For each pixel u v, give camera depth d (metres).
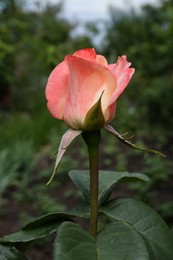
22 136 8.85
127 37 13.78
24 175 6.48
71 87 0.97
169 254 1.00
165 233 1.03
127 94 10.62
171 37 10.01
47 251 4.18
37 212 5.46
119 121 9.50
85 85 0.96
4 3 7.88
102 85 0.96
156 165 5.84
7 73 6.03
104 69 0.95
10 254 1.01
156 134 9.09
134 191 5.68
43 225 1.06
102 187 1.17
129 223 1.05
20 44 7.84
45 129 9.21
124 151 7.89
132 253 0.90
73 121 0.98
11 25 7.48
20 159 6.66
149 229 1.03
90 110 0.96
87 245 0.91
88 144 1.00
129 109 10.09
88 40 11.91
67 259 0.87
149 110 9.70
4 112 10.94
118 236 0.93
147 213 1.06
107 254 0.90
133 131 9.28
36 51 8.05
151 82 11.20
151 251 0.98
